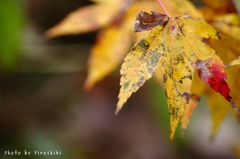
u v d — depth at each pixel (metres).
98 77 0.53
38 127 0.83
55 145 0.81
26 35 0.83
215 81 0.39
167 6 0.46
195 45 0.40
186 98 0.39
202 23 0.40
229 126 0.87
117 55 0.53
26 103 0.87
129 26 0.53
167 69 0.39
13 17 0.70
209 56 0.39
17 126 0.82
